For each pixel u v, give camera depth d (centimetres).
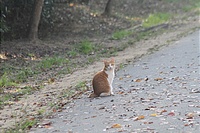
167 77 1595
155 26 3256
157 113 1115
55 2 3206
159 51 2266
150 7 4059
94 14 3444
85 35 2936
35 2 2581
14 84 1714
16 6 2783
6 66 2053
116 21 3416
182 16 3769
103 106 1234
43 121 1151
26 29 2755
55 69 2003
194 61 1877
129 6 3975
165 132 970
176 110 1131
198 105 1167
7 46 2409
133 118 1091
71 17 3216
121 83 1555
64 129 1057
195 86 1405
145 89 1420
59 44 2581
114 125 1030
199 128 981
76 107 1263
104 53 2361
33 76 1875
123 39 2803
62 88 1595
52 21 2992
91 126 1059
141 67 1852
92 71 1889
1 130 1107
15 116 1243
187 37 2681
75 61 2169
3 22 2519
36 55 2319
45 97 1470
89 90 1499
